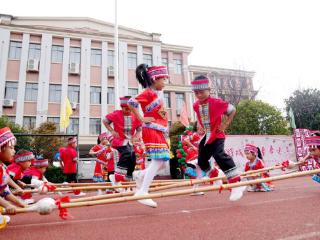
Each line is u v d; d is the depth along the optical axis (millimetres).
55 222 3539
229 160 4352
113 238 2516
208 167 4723
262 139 13766
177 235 2498
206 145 4516
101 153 9250
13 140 3539
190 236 2441
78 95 23734
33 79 22828
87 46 24672
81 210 4598
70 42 24562
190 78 28125
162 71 4328
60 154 9562
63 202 3367
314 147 5316
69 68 23844
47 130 19000
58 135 10648
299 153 14016
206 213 3600
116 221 3383
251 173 5539
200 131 4668
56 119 22719
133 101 4105
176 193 3730
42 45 23531
